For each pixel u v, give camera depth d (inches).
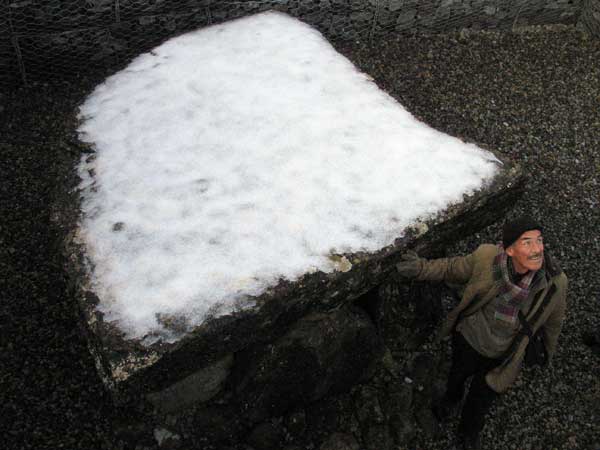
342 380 127.7
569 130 202.1
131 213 117.3
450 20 233.3
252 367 118.3
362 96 148.2
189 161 129.3
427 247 120.6
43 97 188.4
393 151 131.4
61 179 127.8
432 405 131.5
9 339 135.6
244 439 123.0
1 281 145.3
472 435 122.5
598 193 183.3
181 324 98.8
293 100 145.7
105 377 99.3
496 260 104.2
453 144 134.3
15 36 180.5
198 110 143.0
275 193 121.2
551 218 174.9
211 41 168.1
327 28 220.2
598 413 134.4
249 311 102.0
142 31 196.2
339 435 123.8
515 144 195.3
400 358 137.6
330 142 133.4
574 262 164.2
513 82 218.1
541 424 132.0
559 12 245.6
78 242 112.2
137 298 102.0
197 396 123.0
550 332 109.5
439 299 143.8
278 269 107.2
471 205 122.4
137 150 132.4
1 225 156.1
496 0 233.1
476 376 114.8
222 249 110.1
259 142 133.6
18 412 124.6
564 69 226.5
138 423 122.9
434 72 217.9
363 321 125.0
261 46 165.5
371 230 114.9
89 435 122.3
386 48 225.8
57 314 140.8
